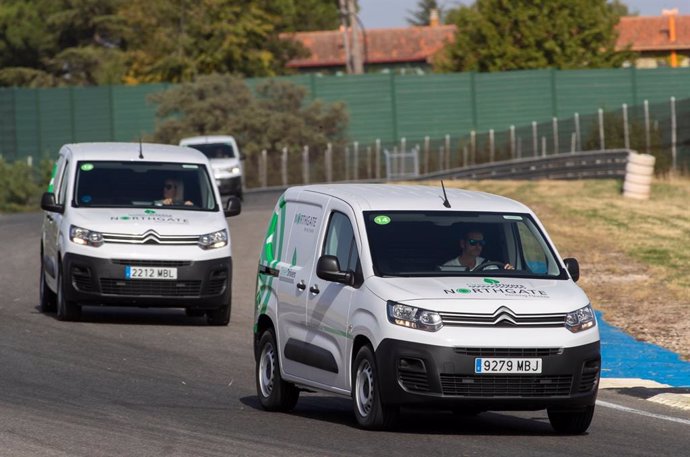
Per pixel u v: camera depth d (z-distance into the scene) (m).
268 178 168.38
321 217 27.59
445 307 24.08
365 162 170.00
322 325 26.41
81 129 193.12
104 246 41.88
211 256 42.56
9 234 79.56
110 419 25.66
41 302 46.06
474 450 23.03
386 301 24.47
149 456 21.83
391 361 24.08
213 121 178.75
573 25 189.75
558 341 24.16
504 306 24.22
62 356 35.25
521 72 182.62
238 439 23.75
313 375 26.70
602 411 28.48
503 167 131.75
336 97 187.75
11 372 32.12
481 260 26.06
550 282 25.64
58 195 45.78
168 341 39.28
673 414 28.34
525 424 26.95
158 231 42.22
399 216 26.41
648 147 121.88
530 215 27.19
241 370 34.41
